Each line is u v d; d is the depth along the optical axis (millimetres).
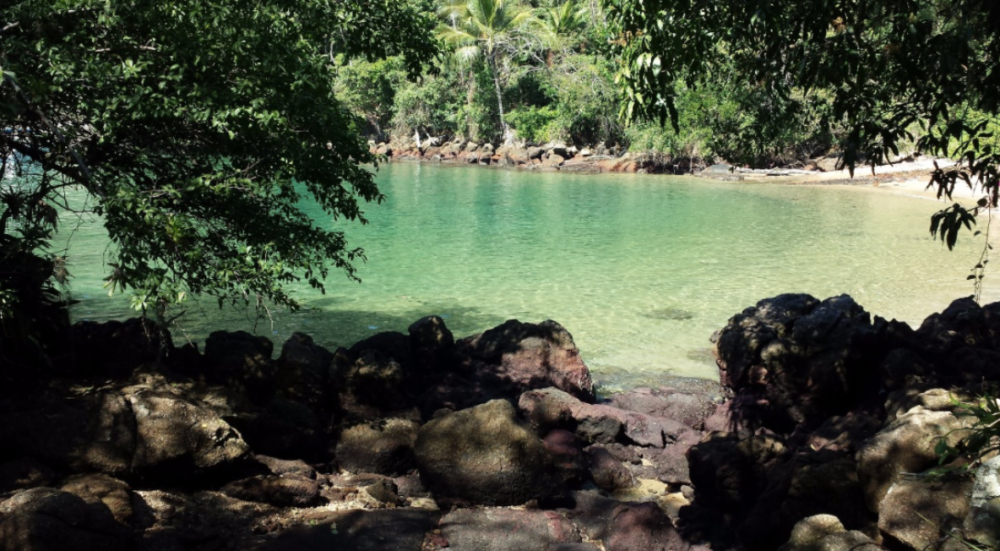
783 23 6094
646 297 15930
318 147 8656
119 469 6340
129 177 8477
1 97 6523
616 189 38250
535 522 6598
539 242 22547
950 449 4953
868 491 5715
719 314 14703
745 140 8320
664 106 6422
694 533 6891
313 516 6512
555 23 57844
